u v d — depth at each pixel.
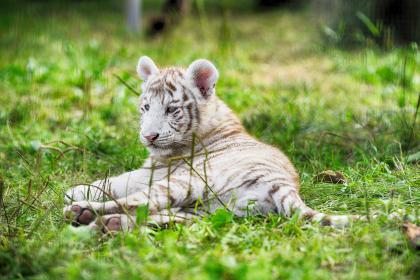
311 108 14.69
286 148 12.30
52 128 13.95
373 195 9.30
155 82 9.85
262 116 14.22
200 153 9.48
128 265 6.93
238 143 9.66
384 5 20.86
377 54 20.16
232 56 20.88
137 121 11.92
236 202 8.52
